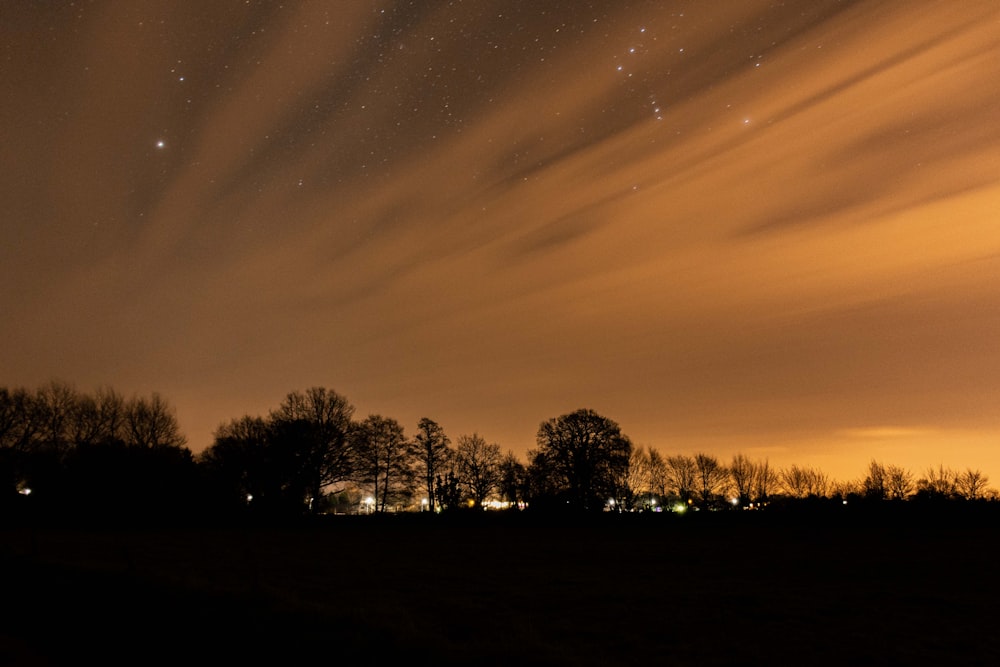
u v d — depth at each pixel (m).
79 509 82.56
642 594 31.92
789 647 21.28
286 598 18.80
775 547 58.81
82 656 15.61
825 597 31.14
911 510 84.69
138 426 99.25
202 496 89.31
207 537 67.06
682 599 30.44
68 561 31.95
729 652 20.64
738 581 37.22
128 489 85.25
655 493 140.38
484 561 48.12
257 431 99.75
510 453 117.25
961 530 74.00
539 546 61.38
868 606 28.73
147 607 18.70
